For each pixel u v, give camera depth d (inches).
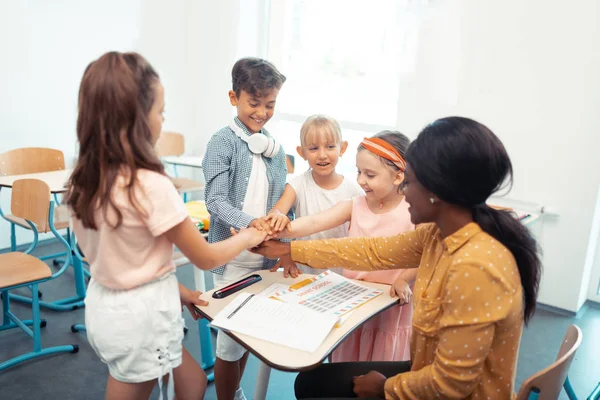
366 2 138.6
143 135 39.0
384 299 52.4
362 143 56.3
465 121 38.4
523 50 111.5
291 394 81.5
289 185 66.2
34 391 78.9
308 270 67.4
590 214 110.8
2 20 129.8
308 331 44.3
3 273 82.6
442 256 41.6
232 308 48.3
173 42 171.5
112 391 45.6
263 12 164.1
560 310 118.9
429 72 124.6
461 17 117.6
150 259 43.0
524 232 40.1
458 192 37.7
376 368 52.6
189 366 51.4
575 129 108.9
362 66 142.9
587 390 87.0
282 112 160.9
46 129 144.8
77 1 144.9
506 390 41.4
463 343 37.7
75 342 94.5
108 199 38.6
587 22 103.3
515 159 117.2
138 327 43.0
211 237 67.2
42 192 88.9
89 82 37.7
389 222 58.6
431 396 39.9
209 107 174.6
